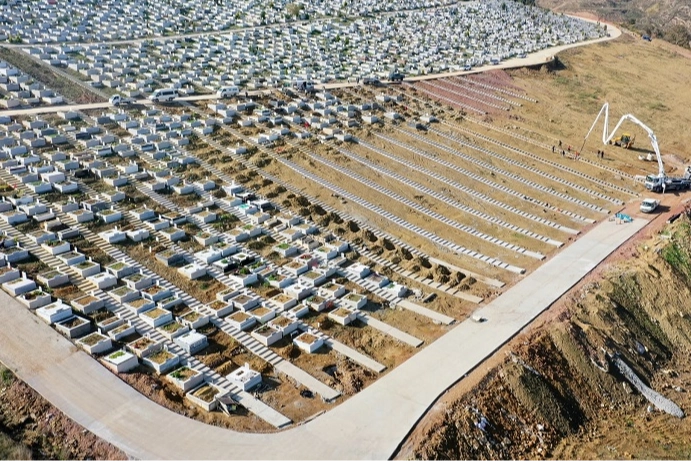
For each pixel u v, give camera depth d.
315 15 161.38
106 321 48.12
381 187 77.12
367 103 98.19
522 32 165.38
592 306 56.66
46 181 66.19
